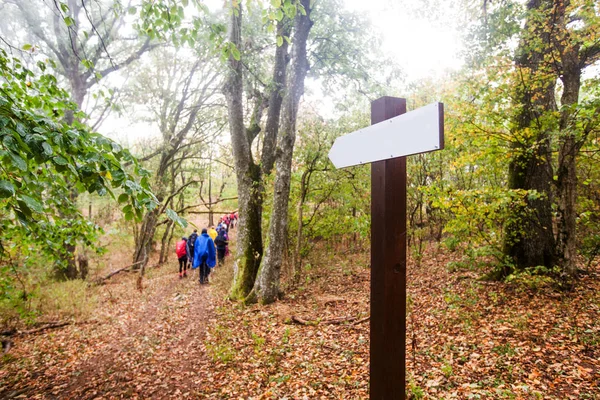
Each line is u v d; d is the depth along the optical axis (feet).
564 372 13.06
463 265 23.67
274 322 22.72
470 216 21.58
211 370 17.12
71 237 15.99
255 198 31.42
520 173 24.58
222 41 12.16
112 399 15.26
